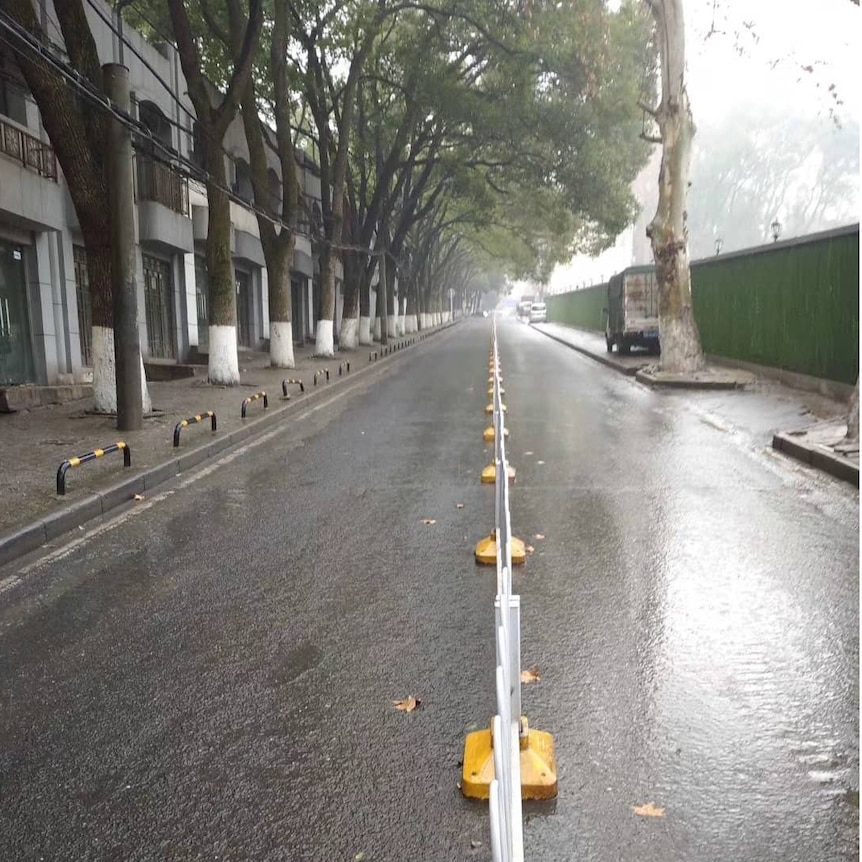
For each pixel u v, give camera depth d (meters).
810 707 3.62
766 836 2.78
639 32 21.55
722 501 7.29
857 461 8.12
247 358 26.17
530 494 7.68
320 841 2.80
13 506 6.86
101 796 3.08
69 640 4.52
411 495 7.79
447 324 73.31
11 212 13.88
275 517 7.05
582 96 22.66
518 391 16.98
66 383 16.53
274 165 32.16
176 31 14.73
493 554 5.71
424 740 3.42
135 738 3.48
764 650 4.20
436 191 34.69
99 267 12.01
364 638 4.46
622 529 6.44
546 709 3.64
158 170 20.09
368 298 34.28
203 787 3.12
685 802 2.97
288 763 3.27
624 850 2.72
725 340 19.23
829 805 2.94
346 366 21.86
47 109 10.79
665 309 17.56
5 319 15.04
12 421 11.73
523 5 20.00
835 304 13.71
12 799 3.07
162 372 19.42
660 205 17.12
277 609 4.91
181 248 21.44
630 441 10.55
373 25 21.47
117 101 10.30
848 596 4.93
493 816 2.02
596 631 4.46
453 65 23.77
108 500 7.41
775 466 8.80
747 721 3.51
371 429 12.08
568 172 26.34
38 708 3.75
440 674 4.02
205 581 5.43
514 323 78.38
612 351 28.23
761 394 14.73
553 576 5.37
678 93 16.36
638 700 3.71
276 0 19.02
